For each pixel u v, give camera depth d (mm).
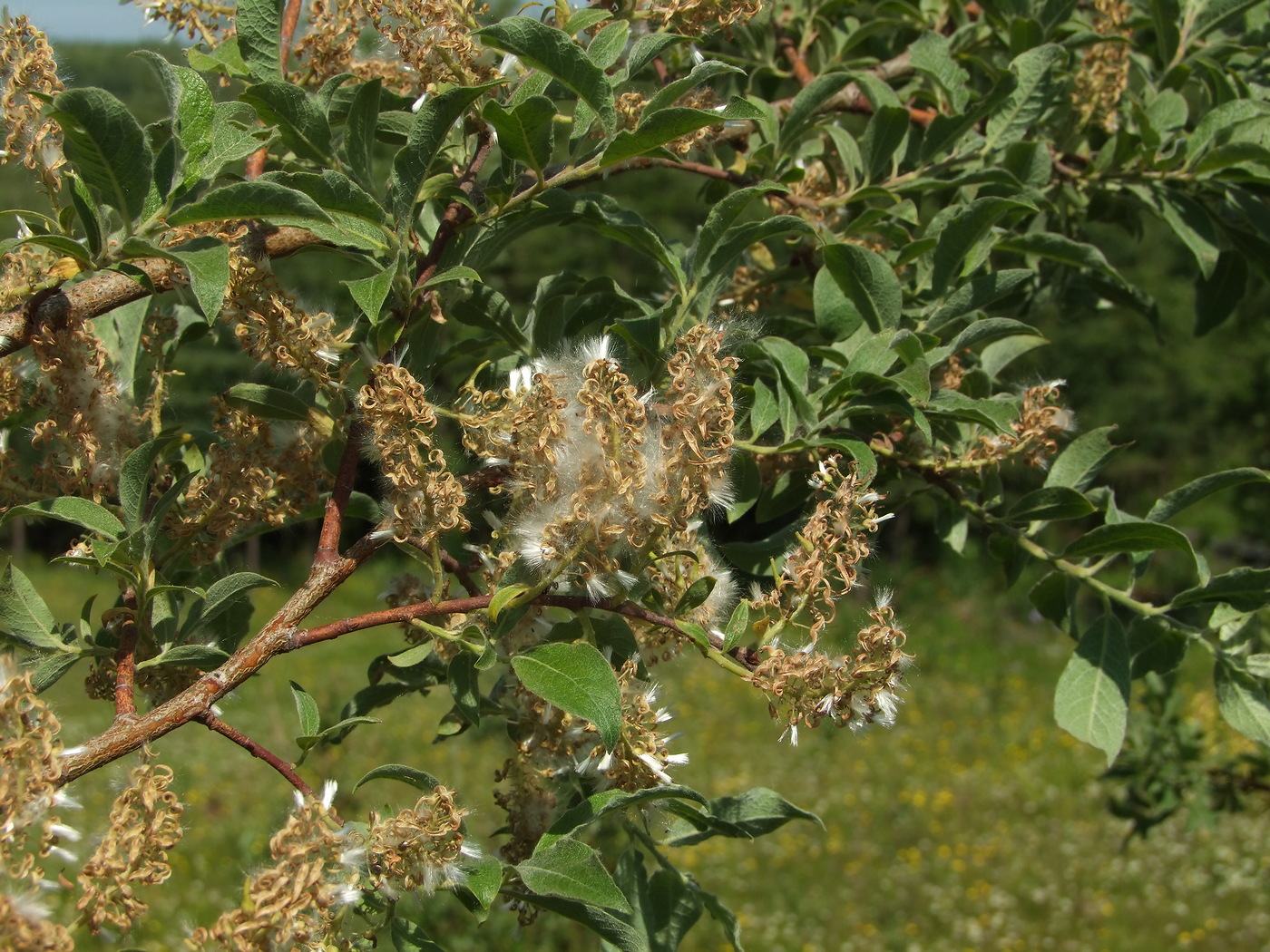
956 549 994
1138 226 1255
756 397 870
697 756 4773
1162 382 7773
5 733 711
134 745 739
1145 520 899
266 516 854
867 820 4234
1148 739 1860
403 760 4320
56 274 828
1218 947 3449
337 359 812
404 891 761
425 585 875
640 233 860
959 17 1217
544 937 3105
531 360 878
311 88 904
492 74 842
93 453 822
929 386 853
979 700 5723
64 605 6750
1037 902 3688
